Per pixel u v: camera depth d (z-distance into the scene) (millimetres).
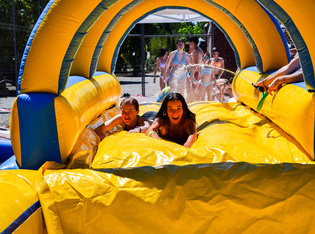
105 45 5965
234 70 14781
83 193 2420
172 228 2348
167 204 2385
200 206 2389
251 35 4727
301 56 2773
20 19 11484
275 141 3441
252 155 2990
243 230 2348
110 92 5215
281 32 4598
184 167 2660
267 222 2350
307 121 2732
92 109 3996
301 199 2398
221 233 2348
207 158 2877
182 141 3855
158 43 27406
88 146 3381
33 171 2799
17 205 2205
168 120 3793
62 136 2916
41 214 2404
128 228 2336
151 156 2883
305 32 2631
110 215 2359
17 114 2875
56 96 2949
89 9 2908
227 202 2402
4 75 12539
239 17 4711
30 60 2891
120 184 2482
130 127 4238
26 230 2164
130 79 24406
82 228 2348
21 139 2895
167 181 2506
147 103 6211
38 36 2865
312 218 2350
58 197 2396
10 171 2697
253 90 4547
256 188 2465
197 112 5352
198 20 13070
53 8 2863
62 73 2977
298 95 2980
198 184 2492
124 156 2889
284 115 3252
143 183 2488
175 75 8617
